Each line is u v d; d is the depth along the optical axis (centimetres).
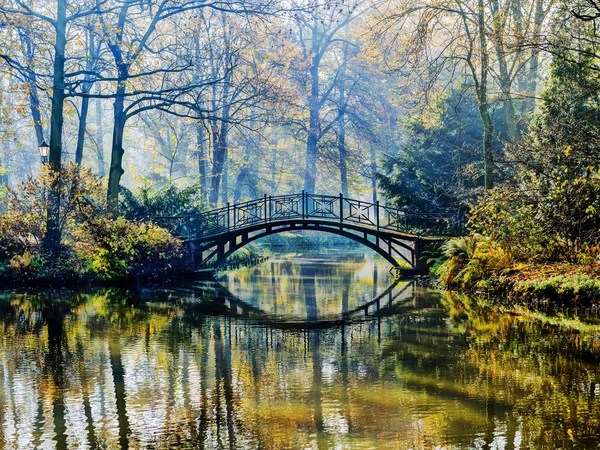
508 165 1991
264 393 693
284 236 4003
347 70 3756
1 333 1019
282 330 1075
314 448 537
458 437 554
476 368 783
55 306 1319
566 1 1516
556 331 988
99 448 542
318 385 721
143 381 740
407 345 931
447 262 1691
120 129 2058
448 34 1856
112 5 2072
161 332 1045
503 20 1680
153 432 578
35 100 2058
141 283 1802
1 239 1655
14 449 541
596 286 1124
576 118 1487
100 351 897
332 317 1220
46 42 1925
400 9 1781
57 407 647
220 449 538
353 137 4072
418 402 652
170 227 2138
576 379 724
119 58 1966
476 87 1781
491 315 1169
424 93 1827
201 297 1514
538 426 577
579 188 1306
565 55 1538
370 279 1953
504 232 1505
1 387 716
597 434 555
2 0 1869
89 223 1727
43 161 1772
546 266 1345
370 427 582
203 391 702
